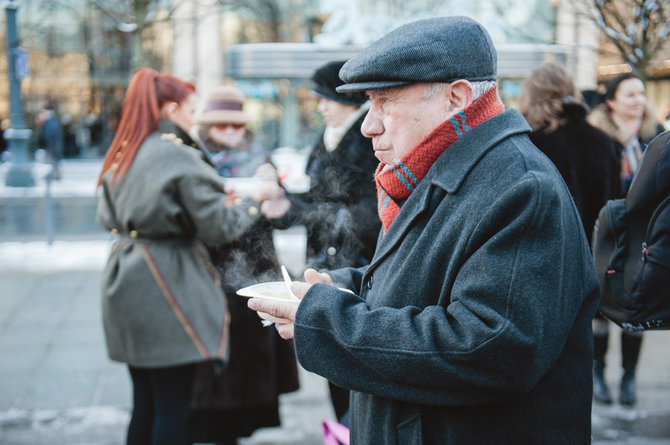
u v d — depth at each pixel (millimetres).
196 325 2379
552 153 2975
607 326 3404
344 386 1216
